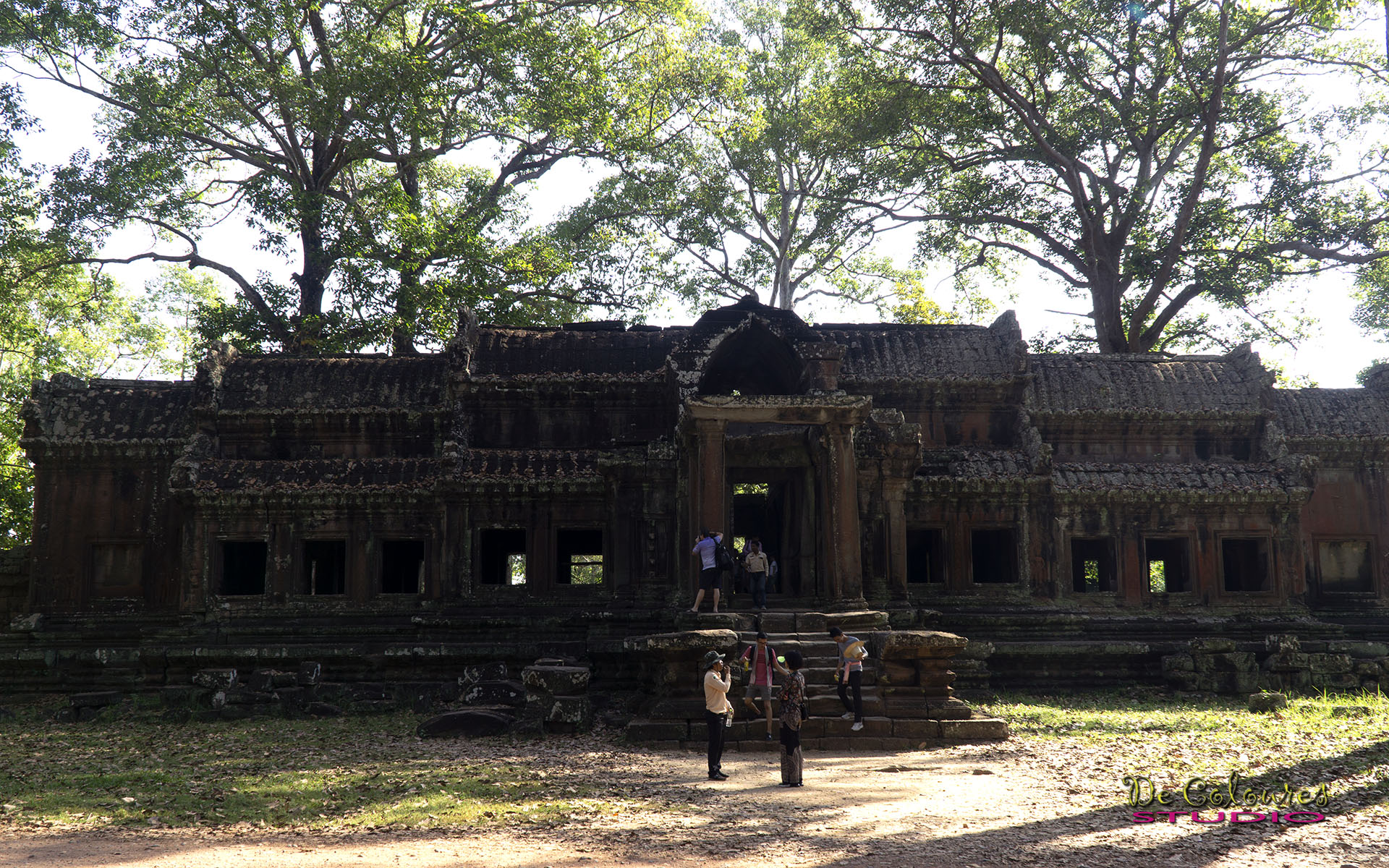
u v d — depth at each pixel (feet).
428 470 87.51
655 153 143.95
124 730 65.41
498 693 64.69
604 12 140.87
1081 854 30.53
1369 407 96.99
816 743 53.67
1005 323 96.63
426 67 115.85
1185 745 50.65
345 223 120.06
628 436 90.89
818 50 152.66
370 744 55.31
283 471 87.10
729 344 84.58
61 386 92.84
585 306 148.05
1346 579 93.97
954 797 39.06
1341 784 40.32
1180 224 116.67
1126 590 86.89
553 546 84.64
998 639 82.58
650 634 79.00
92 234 118.83
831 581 69.77
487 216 129.29
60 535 88.84
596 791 40.22
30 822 35.68
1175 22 116.16
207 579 84.38
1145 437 94.38
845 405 70.08
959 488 86.33
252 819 35.65
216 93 128.77
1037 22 114.83
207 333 123.34
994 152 132.05
